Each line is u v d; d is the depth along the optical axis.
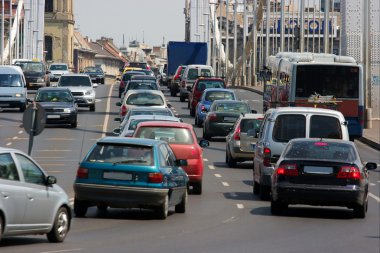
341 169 37.38
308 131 44.56
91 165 36.19
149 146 36.62
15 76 110.62
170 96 151.38
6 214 27.25
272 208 38.94
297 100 73.19
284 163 37.81
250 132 48.56
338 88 73.19
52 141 76.81
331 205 37.81
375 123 96.69
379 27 95.06
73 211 38.72
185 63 164.50
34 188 28.72
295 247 29.55
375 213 40.72
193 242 30.41
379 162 67.62
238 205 42.56
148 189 35.78
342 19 105.69
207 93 94.56
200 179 46.19
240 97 152.25
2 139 78.31
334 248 29.48
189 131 46.22
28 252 27.31
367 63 92.50
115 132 61.00
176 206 39.19
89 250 28.08
